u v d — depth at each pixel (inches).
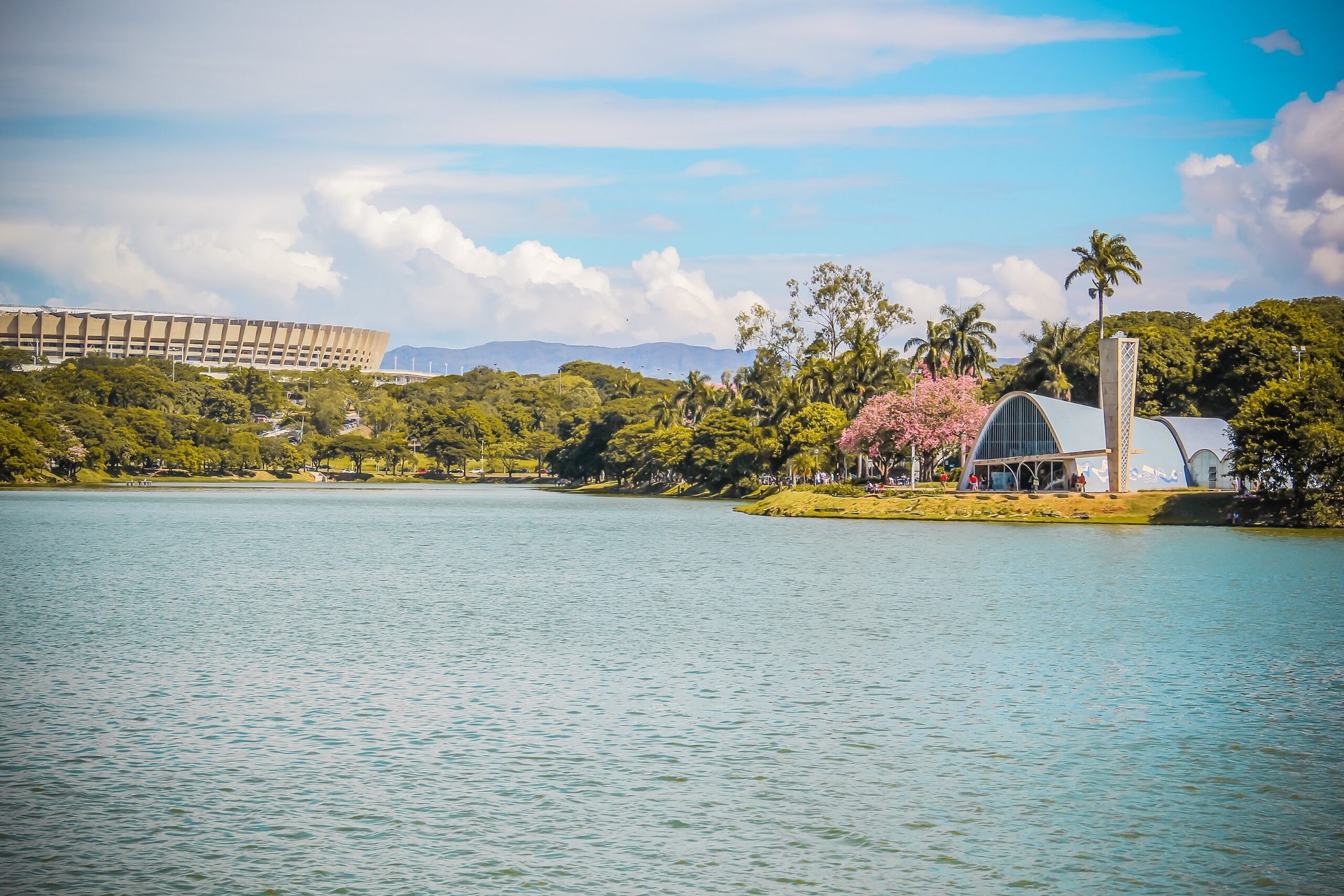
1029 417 5669.3
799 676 1700.3
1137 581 2871.6
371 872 956.6
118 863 971.9
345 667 1765.5
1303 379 5000.0
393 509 7450.8
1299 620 2217.0
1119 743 1325.0
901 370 7406.5
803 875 956.0
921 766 1237.1
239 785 1167.6
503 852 998.4
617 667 1765.5
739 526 5393.7
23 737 1344.7
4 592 2726.4
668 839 1030.4
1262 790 1163.9
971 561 3435.0
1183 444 5570.9
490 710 1478.8
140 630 2137.1
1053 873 962.7
